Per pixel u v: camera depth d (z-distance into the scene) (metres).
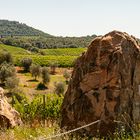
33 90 91.25
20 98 51.53
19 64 123.06
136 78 9.77
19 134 11.15
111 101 9.59
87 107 9.84
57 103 20.64
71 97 10.28
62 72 119.25
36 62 130.38
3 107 13.93
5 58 119.50
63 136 9.38
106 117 9.58
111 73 9.66
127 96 9.61
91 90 9.86
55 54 188.50
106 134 9.48
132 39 10.07
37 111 19.67
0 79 92.38
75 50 193.50
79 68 10.28
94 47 10.02
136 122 9.57
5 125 13.19
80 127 9.30
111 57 9.75
